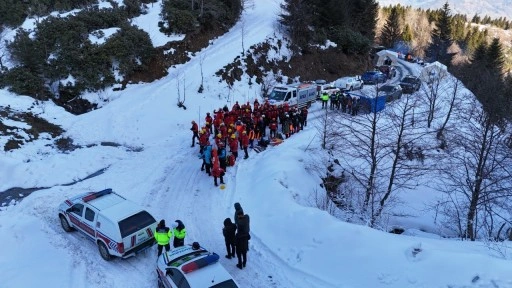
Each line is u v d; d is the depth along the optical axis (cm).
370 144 1888
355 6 5641
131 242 1213
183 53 3266
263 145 2300
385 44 7950
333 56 4412
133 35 2984
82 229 1338
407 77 3666
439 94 3070
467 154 2297
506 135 2109
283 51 3922
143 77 2967
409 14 11881
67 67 2725
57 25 2870
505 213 2077
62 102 2675
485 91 2339
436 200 2181
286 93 2881
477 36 11188
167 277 1036
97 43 2870
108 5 3462
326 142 2270
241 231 1170
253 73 3416
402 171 2128
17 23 3052
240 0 4238
